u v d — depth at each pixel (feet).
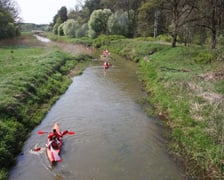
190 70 76.13
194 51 102.63
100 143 41.98
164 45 129.08
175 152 38.91
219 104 46.47
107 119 51.39
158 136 44.39
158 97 61.00
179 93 56.95
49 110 55.67
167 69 80.69
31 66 79.77
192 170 34.40
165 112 53.42
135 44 146.30
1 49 140.97
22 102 51.52
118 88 73.61
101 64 114.93
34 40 252.62
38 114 51.65
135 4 230.07
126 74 92.84
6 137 37.78
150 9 138.41
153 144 41.70
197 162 35.63
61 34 308.19
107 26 220.43
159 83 68.95
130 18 224.53
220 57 79.10
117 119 51.47
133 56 127.75
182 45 126.00
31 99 55.21
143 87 74.54
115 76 89.51
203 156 35.76
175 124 47.09
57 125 46.42
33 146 40.63
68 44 203.31
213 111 44.32
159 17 153.07
